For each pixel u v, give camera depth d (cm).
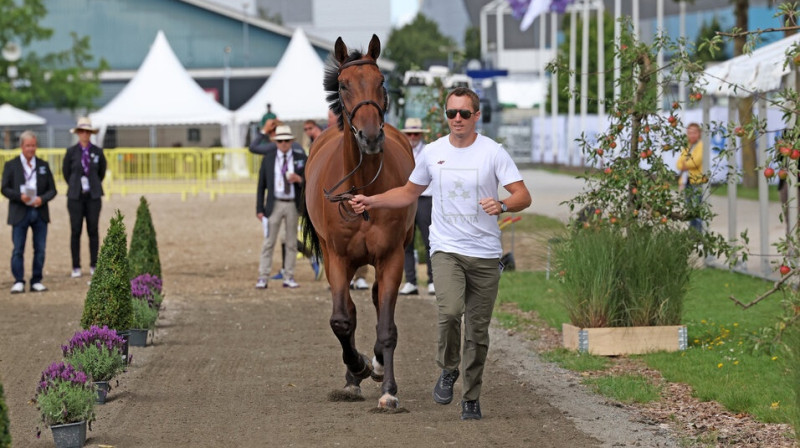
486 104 3781
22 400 983
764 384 974
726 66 1725
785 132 883
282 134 1780
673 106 1237
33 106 5988
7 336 1333
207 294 1750
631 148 1260
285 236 1825
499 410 925
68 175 1941
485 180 851
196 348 1255
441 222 861
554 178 5022
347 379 997
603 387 1000
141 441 830
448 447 798
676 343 1179
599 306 1180
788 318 763
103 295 1134
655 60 1253
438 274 861
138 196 4119
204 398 988
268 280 1944
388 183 929
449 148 863
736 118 2145
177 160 4134
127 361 1135
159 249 2478
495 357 1191
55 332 1364
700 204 1246
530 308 1519
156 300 1379
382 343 924
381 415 907
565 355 1172
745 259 1150
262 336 1338
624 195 1253
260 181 1814
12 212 1766
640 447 797
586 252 1199
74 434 813
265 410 934
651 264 1189
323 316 1504
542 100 6675
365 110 872
